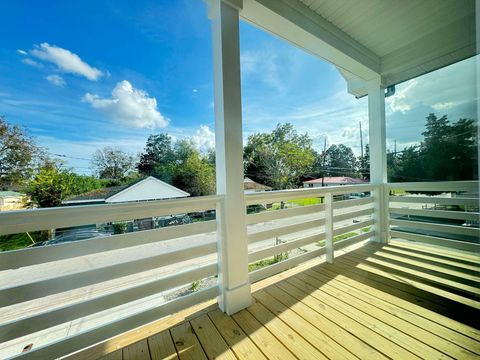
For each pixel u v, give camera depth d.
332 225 2.38
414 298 1.62
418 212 2.74
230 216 1.52
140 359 1.10
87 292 2.08
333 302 1.58
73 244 1.08
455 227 2.46
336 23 2.25
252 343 1.19
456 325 1.31
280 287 1.84
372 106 3.05
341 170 9.87
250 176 10.40
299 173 10.39
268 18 1.81
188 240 3.24
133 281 2.33
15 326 0.95
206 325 1.36
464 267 2.12
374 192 3.01
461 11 2.14
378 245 2.88
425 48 2.51
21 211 0.92
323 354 1.10
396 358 1.06
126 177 7.92
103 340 1.16
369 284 1.85
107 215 1.16
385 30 2.39
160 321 1.41
